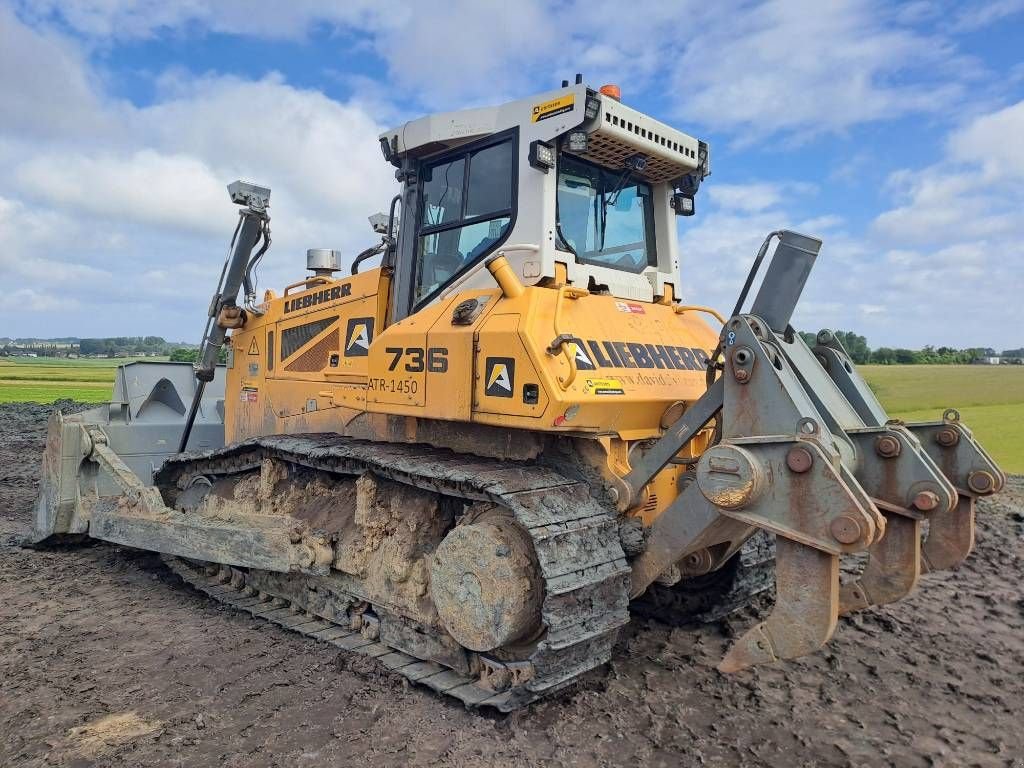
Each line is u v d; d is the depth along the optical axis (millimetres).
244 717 4129
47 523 7609
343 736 3910
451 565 4348
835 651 5109
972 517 4355
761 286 4012
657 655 5012
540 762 3664
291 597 5930
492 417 4336
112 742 3863
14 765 3656
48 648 5156
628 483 4312
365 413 5750
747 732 3994
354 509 5629
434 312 4957
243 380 7254
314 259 6699
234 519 5996
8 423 17391
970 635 5434
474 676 4492
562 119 4590
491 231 4996
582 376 4207
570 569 3891
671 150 5133
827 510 3244
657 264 5750
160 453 8305
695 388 4922
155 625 5660
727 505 3504
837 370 4586
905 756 3777
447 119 5156
